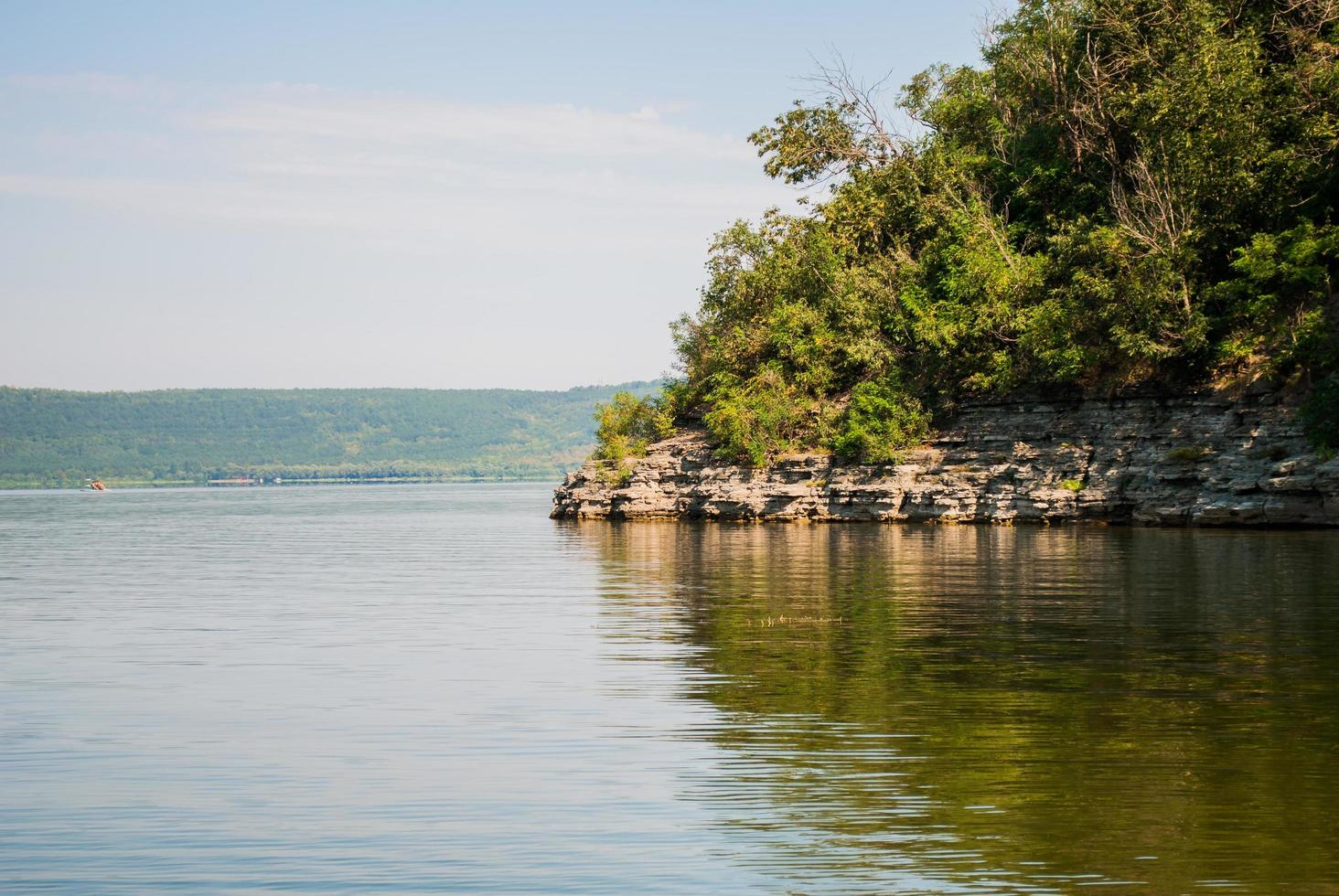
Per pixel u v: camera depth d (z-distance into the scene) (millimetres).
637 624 23828
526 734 14945
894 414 57312
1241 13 56000
